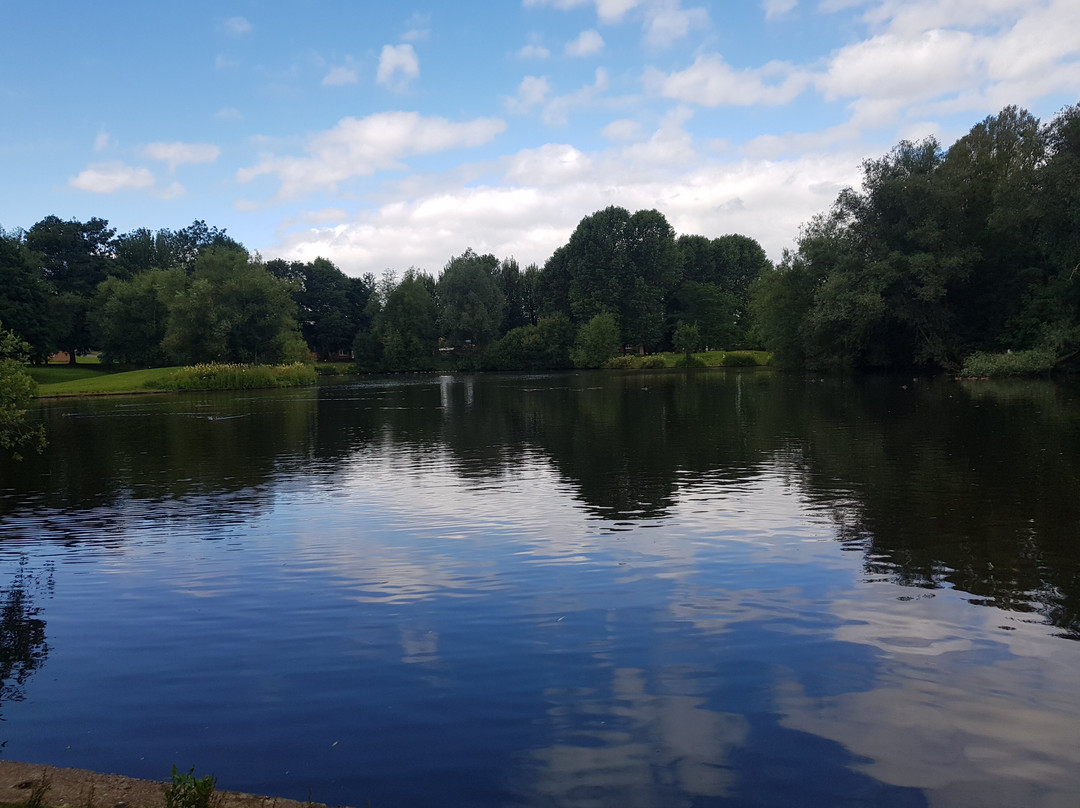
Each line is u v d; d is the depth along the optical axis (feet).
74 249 319.06
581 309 332.80
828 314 191.01
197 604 30.22
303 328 409.28
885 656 23.61
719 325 351.87
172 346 252.62
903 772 17.38
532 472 61.11
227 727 20.12
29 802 15.10
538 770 17.71
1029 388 135.13
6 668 24.29
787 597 29.19
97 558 37.50
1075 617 26.48
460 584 31.91
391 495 52.80
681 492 50.85
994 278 190.60
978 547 35.17
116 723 20.51
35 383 47.03
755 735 19.12
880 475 54.44
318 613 28.81
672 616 27.48
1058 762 17.67
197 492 55.42
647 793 16.71
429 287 377.30
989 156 189.16
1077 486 48.32
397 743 19.10
